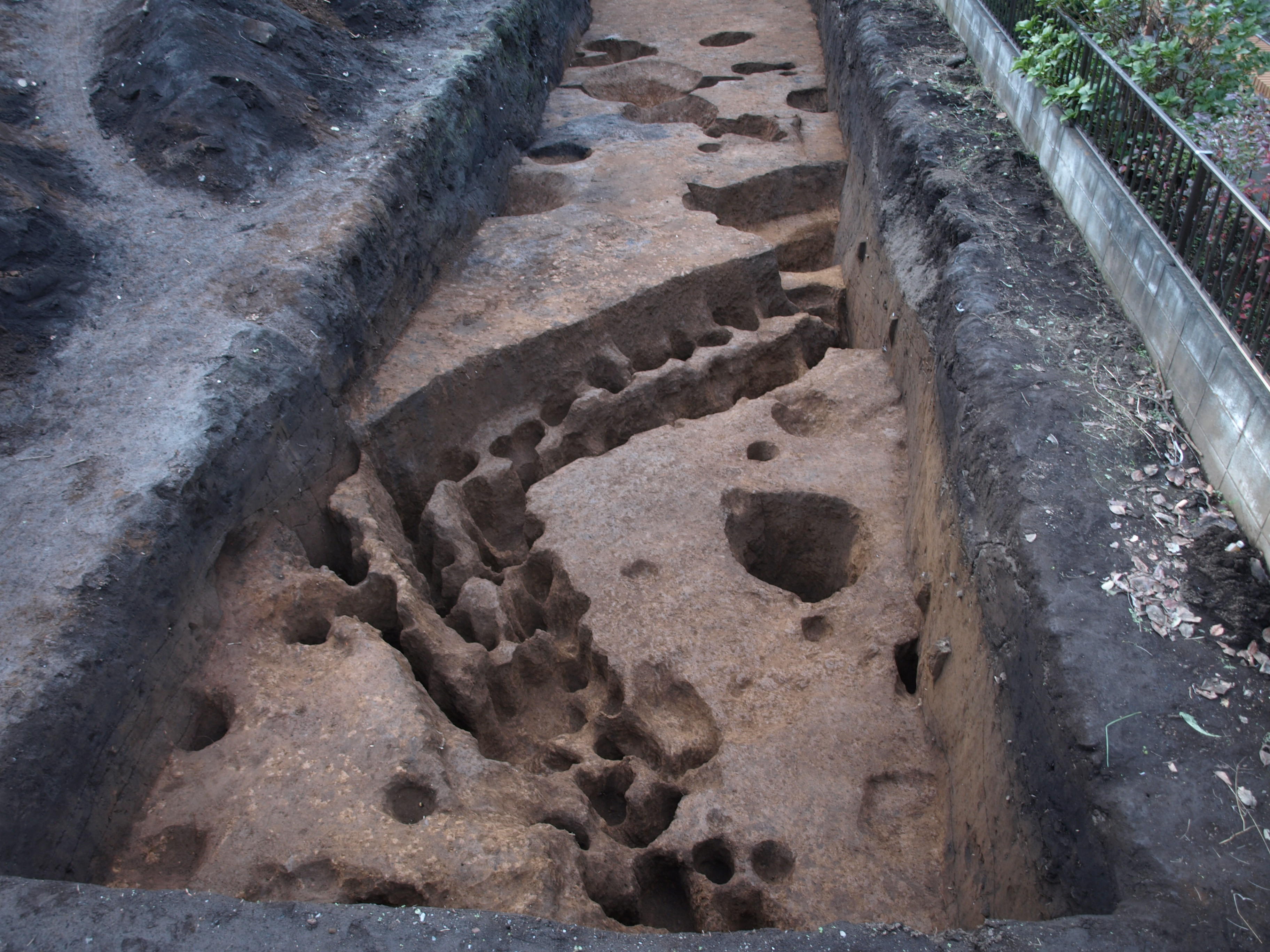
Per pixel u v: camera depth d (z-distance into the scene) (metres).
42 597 3.98
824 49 12.20
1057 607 3.59
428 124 7.94
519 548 6.56
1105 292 5.23
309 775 4.09
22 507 4.40
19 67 7.68
